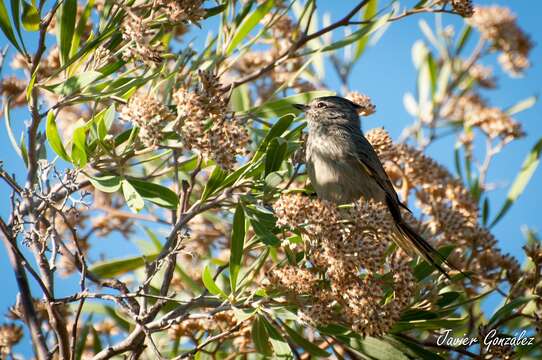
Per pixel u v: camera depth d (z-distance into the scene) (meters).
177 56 8.69
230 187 7.82
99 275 9.77
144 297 7.43
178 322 7.14
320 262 7.11
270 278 7.03
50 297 7.02
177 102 6.82
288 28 11.24
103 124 7.30
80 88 7.41
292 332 8.27
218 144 6.82
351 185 10.03
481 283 9.74
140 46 7.08
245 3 9.69
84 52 7.64
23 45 7.69
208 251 11.09
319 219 6.92
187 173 9.89
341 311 7.55
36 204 8.02
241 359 9.50
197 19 7.24
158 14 7.95
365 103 9.50
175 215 8.75
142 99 6.88
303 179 10.79
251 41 9.39
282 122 7.87
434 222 10.03
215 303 7.64
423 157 10.49
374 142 9.87
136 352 7.49
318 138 10.24
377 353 7.69
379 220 6.96
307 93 9.30
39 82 7.88
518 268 9.72
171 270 7.76
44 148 8.43
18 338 8.55
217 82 7.07
